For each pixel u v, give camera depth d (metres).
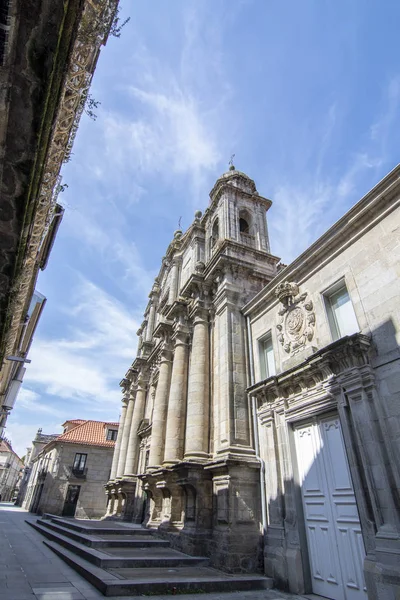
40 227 4.57
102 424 36.62
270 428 10.58
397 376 7.19
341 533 7.68
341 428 8.26
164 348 19.31
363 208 8.92
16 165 2.90
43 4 2.33
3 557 9.91
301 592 7.99
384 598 6.07
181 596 7.30
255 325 13.07
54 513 29.56
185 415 15.38
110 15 3.61
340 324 9.34
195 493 11.61
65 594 6.58
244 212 18.86
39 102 2.63
